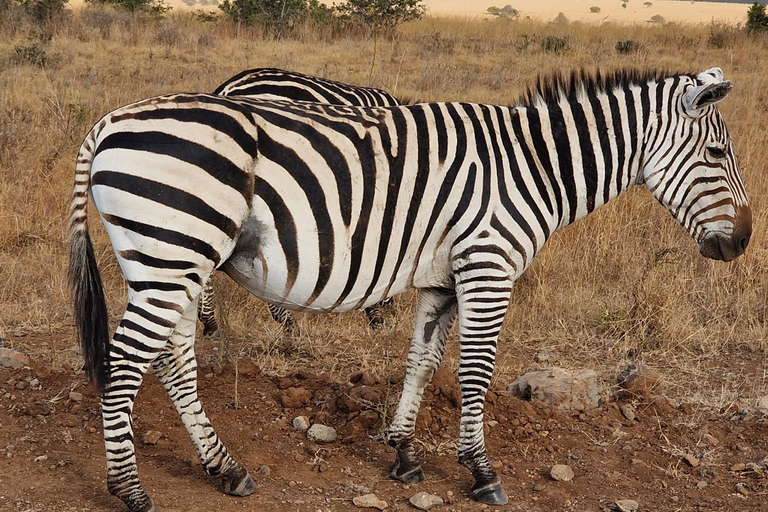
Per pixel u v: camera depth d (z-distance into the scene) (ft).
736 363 15.24
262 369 14.02
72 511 9.23
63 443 10.96
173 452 10.98
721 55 53.72
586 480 11.05
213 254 8.55
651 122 10.59
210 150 8.35
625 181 10.80
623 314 16.56
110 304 16.01
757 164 24.18
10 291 16.25
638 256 19.03
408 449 10.70
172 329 8.66
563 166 10.32
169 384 9.70
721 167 10.66
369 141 9.23
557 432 12.32
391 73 39.22
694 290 17.70
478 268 9.71
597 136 10.45
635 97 10.60
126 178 8.22
